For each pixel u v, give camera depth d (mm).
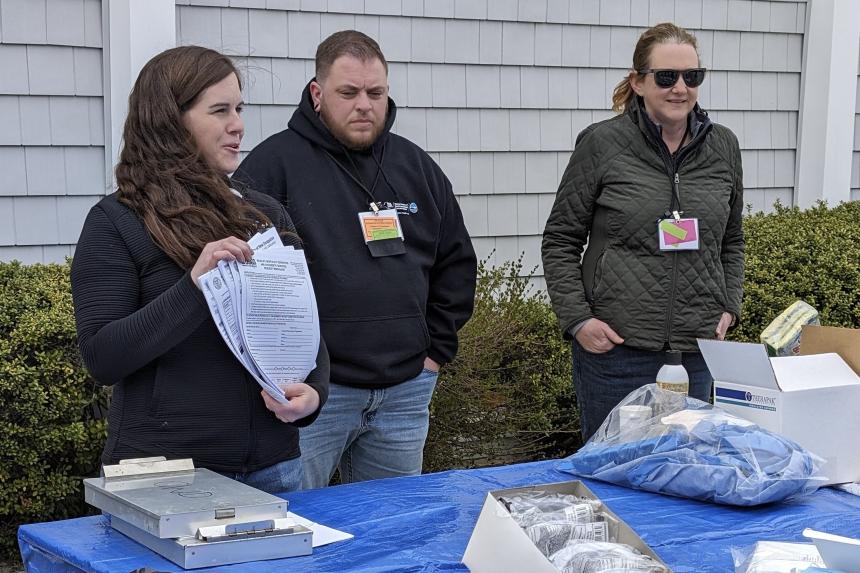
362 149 2736
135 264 1950
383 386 2746
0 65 3758
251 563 1614
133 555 1624
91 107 3912
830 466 2160
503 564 1558
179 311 1832
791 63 5402
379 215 2723
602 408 3062
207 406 1969
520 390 4160
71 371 3322
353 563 1634
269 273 1910
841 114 5406
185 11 4055
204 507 1624
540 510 1731
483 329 3930
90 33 3875
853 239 4664
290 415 1969
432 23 4531
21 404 3266
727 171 3078
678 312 2963
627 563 1534
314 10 4277
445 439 3963
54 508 3475
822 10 5312
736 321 3156
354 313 2678
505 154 4762
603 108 4969
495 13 4660
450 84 4605
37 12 3787
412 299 2764
